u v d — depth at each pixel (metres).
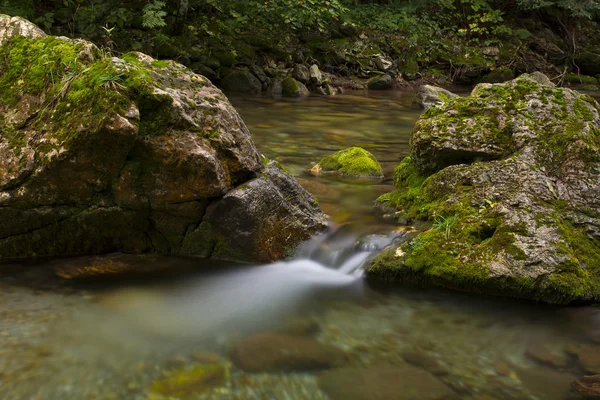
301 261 4.11
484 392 2.58
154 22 11.03
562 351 2.97
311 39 14.78
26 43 4.04
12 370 2.63
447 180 4.36
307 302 3.54
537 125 4.43
